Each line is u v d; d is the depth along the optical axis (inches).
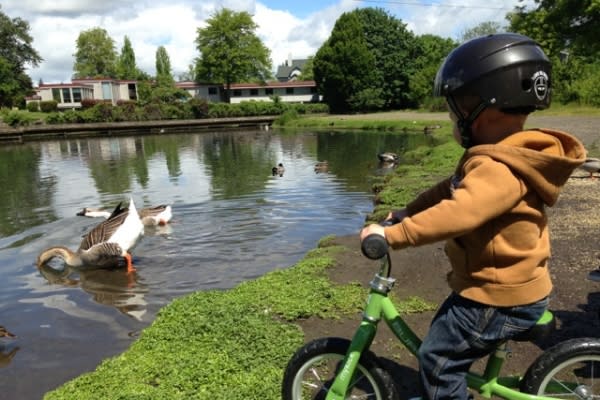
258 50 3019.2
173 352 159.5
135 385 141.7
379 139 1246.3
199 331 171.8
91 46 3727.9
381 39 2433.6
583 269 221.3
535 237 88.4
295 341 163.2
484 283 89.0
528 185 85.7
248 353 155.7
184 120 1973.4
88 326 222.4
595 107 1363.2
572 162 84.4
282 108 2262.6
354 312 187.8
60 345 202.7
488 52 87.7
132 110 1955.0
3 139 1507.1
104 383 144.1
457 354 92.0
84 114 1850.4
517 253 86.7
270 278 226.7
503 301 87.7
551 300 190.2
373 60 2399.1
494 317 88.6
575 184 422.3
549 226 297.7
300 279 222.7
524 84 87.0
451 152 689.0
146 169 788.6
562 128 916.0
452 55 94.1
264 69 3100.4
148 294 260.4
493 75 86.8
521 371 145.4
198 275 284.8
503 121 90.0
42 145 1362.0
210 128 1963.6
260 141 1323.8
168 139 1499.8
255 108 2207.2
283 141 1299.2
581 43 1230.9
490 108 88.7
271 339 164.1
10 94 2559.1
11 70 2618.1
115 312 238.5
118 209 340.8
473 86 89.0
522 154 84.1
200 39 3002.0
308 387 127.0
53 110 2434.8
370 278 225.1
